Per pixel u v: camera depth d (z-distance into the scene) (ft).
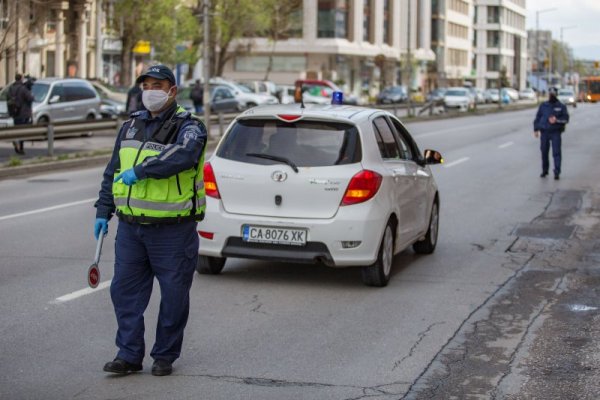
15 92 128.47
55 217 69.51
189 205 30.35
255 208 45.37
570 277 50.34
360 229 44.16
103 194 31.04
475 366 33.14
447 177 103.45
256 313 40.63
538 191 91.35
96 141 148.25
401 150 50.80
